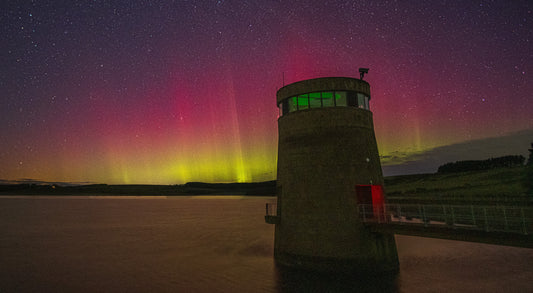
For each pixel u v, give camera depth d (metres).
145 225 68.94
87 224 72.12
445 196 59.25
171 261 32.00
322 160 22.97
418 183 93.00
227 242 42.59
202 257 33.16
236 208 140.12
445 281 21.09
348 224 21.64
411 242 35.66
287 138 25.11
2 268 30.38
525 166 74.88
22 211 117.25
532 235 14.33
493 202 46.84
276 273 23.53
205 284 23.31
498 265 25.09
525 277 21.98
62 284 24.98
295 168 24.00
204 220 80.12
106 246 42.22
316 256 21.91
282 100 26.30
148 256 35.03
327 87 24.02
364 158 23.25
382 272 21.45
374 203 22.69
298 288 20.00
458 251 30.56
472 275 22.48
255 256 32.34
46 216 95.25
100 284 24.77
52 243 45.00
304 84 24.61
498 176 71.62
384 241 22.31
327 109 23.67
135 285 24.28
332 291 19.22
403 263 25.67
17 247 42.09
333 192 22.27
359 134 23.64
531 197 46.50
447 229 17.02
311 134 23.72
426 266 24.75
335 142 23.06
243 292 20.58
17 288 24.25
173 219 84.38
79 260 33.59
